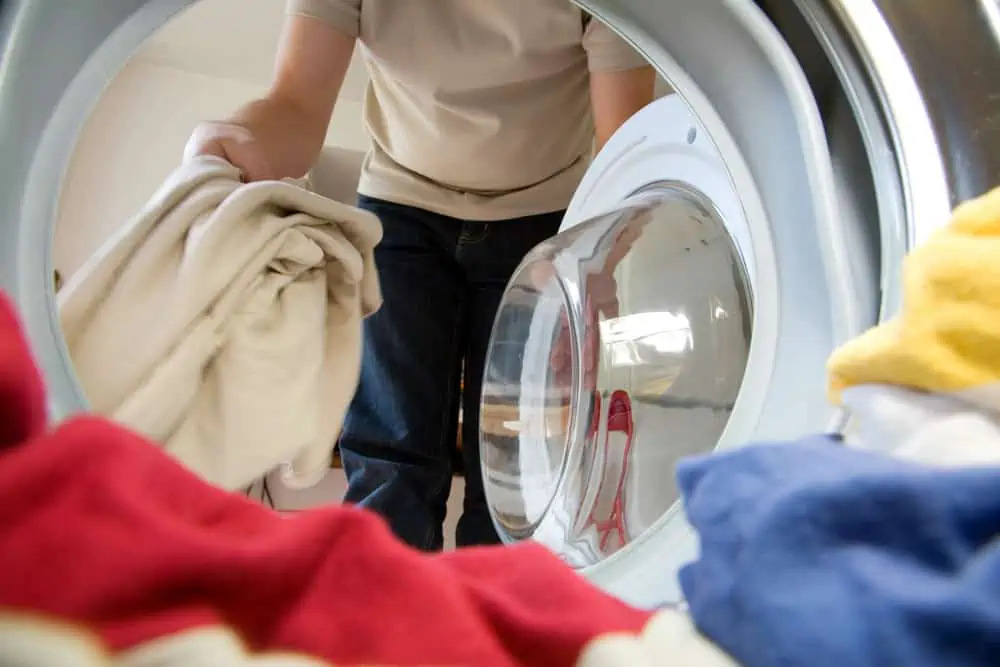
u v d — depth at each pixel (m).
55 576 0.21
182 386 0.58
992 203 0.36
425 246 1.04
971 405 0.33
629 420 0.76
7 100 0.40
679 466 0.35
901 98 0.47
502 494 0.94
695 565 0.32
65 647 0.19
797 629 0.24
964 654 0.22
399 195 1.03
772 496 0.28
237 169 0.73
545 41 0.92
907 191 0.46
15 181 0.42
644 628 0.30
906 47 0.48
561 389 0.89
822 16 0.49
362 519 0.27
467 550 0.36
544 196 1.05
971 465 0.28
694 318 0.71
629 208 0.83
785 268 0.52
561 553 0.75
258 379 0.62
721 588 0.28
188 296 0.58
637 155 0.83
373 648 0.24
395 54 0.93
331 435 0.72
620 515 0.73
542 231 1.06
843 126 0.51
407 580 0.26
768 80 0.52
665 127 0.77
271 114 0.85
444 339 1.04
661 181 0.79
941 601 0.23
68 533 0.21
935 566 0.25
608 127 0.93
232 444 0.60
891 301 0.45
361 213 0.75
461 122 0.97
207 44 1.80
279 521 0.29
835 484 0.27
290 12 0.92
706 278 0.70
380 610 0.25
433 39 0.91
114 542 0.22
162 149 1.90
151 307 0.58
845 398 0.37
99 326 0.57
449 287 1.06
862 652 0.23
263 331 0.64
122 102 1.89
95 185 1.84
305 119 0.89
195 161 0.69
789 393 0.48
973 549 0.25
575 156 1.08
